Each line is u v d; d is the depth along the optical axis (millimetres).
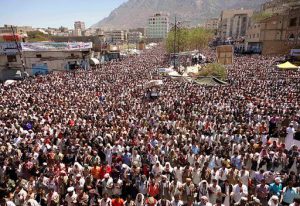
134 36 196625
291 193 9023
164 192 9562
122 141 13070
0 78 45250
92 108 21016
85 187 9672
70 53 50250
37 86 30406
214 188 9242
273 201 8523
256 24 74688
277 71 38656
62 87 30266
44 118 17766
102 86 31141
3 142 13227
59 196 9609
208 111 19578
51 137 14242
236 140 13938
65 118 17734
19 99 23656
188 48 80812
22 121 16859
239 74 37844
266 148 12438
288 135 14812
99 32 132500
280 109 19516
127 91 28750
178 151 12352
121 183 9984
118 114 19375
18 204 9055
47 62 47875
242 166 10906
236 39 100875
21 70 45750
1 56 44875
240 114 19016
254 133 14961
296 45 56938
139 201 9039
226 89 27828
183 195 9297
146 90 27641
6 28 76188
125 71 43969
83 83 32781
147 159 11898
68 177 10102
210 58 61969
